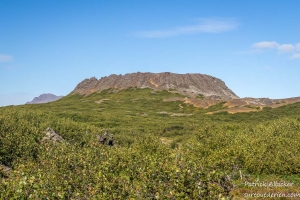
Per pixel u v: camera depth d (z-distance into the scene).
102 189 12.60
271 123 48.41
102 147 22.53
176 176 11.64
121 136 49.75
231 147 24.58
